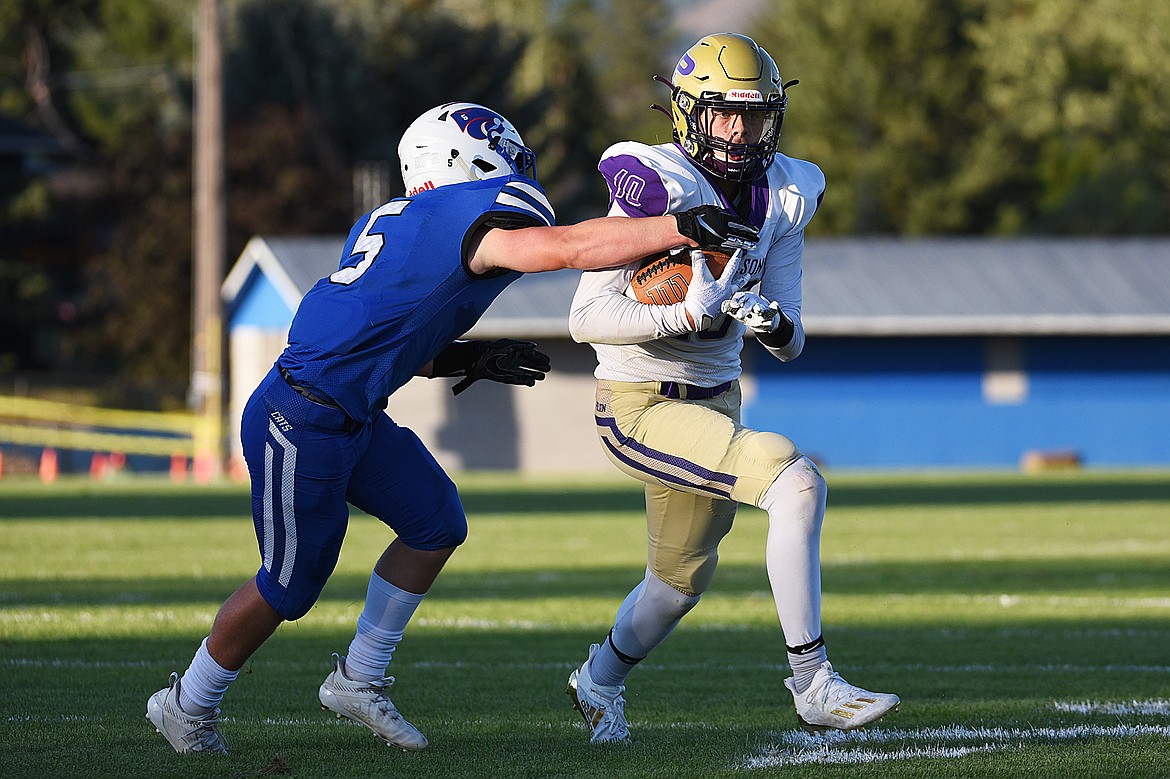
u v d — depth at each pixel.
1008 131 171.50
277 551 16.20
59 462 101.94
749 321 15.99
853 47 173.75
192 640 25.81
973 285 104.44
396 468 16.64
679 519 16.97
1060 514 58.94
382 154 150.50
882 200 174.12
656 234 15.38
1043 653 25.08
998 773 15.51
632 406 16.97
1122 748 16.81
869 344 101.75
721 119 16.50
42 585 34.88
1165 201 165.12
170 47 185.75
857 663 23.98
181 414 129.75
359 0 157.25
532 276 99.88
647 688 21.56
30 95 185.12
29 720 18.53
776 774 15.47
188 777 15.42
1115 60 166.88
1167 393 104.56
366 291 15.64
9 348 158.38
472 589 34.84
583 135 197.38
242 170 143.12
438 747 17.12
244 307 107.00
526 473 97.62
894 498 68.88
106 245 161.50
